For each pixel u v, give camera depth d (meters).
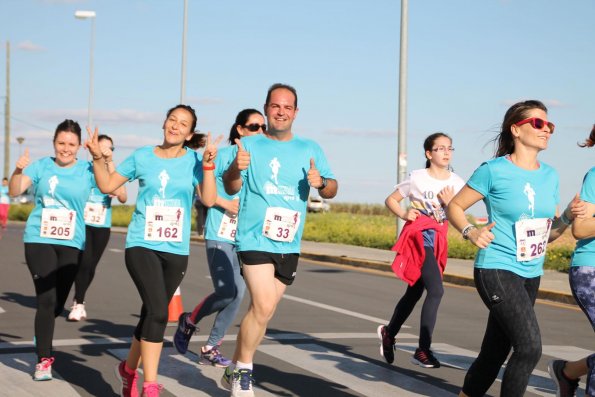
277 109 5.73
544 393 6.41
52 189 6.71
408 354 7.88
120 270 16.00
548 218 4.97
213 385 6.41
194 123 5.75
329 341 8.45
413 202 7.38
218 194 7.07
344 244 25.45
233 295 7.02
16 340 8.16
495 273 4.86
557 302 12.99
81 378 6.55
